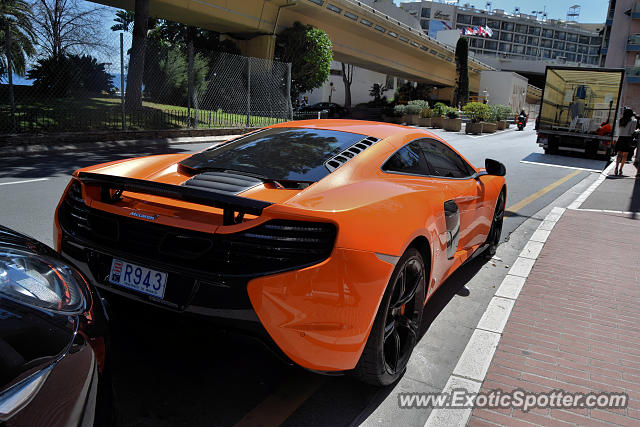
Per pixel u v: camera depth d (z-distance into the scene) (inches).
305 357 79.7
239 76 732.7
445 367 111.7
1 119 440.5
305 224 79.0
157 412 86.8
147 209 90.0
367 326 83.5
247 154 110.1
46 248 70.9
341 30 1267.2
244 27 1011.3
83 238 92.0
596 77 683.4
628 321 141.7
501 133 1294.3
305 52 1067.3
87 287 66.2
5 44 487.8
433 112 1393.9
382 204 92.0
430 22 4360.2
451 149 146.9
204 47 1002.7
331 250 78.9
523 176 464.4
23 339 49.4
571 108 718.5
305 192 89.2
